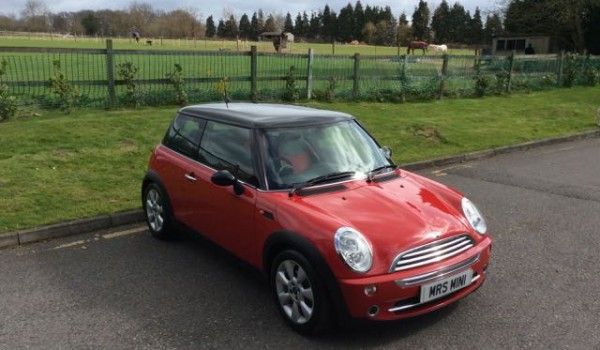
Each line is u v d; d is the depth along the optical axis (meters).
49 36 91.44
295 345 3.80
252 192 4.32
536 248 5.77
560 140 13.14
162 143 5.92
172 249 5.64
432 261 3.75
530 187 8.55
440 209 4.17
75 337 3.88
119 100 12.34
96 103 12.03
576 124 15.19
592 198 7.89
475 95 19.19
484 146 11.63
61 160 8.34
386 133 12.02
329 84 15.41
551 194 8.11
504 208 7.33
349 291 3.55
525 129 13.93
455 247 3.91
